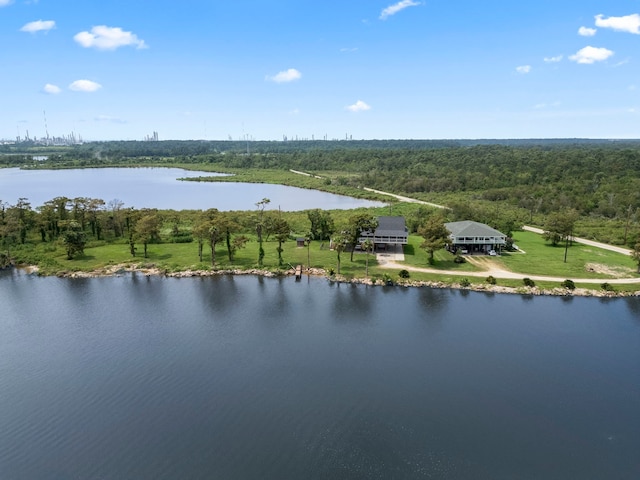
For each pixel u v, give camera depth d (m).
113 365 52.72
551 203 153.00
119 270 87.75
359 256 95.81
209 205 174.88
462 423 42.00
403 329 62.16
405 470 36.22
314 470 36.22
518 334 60.38
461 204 132.88
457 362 53.09
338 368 51.81
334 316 66.81
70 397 46.34
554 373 50.66
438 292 76.19
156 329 62.66
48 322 65.19
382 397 46.09
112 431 41.16
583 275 81.81
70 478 35.81
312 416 43.00
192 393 46.88
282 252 99.19
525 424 42.00
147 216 104.31
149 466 36.84
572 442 39.66
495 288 76.31
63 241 97.81
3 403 45.50
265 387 47.91
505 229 114.12
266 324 64.12
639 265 83.56
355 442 39.47
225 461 37.28
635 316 65.88
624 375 50.28
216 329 62.50
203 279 84.31
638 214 133.62
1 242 101.81
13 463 37.44
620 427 41.62
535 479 35.44
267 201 112.69
